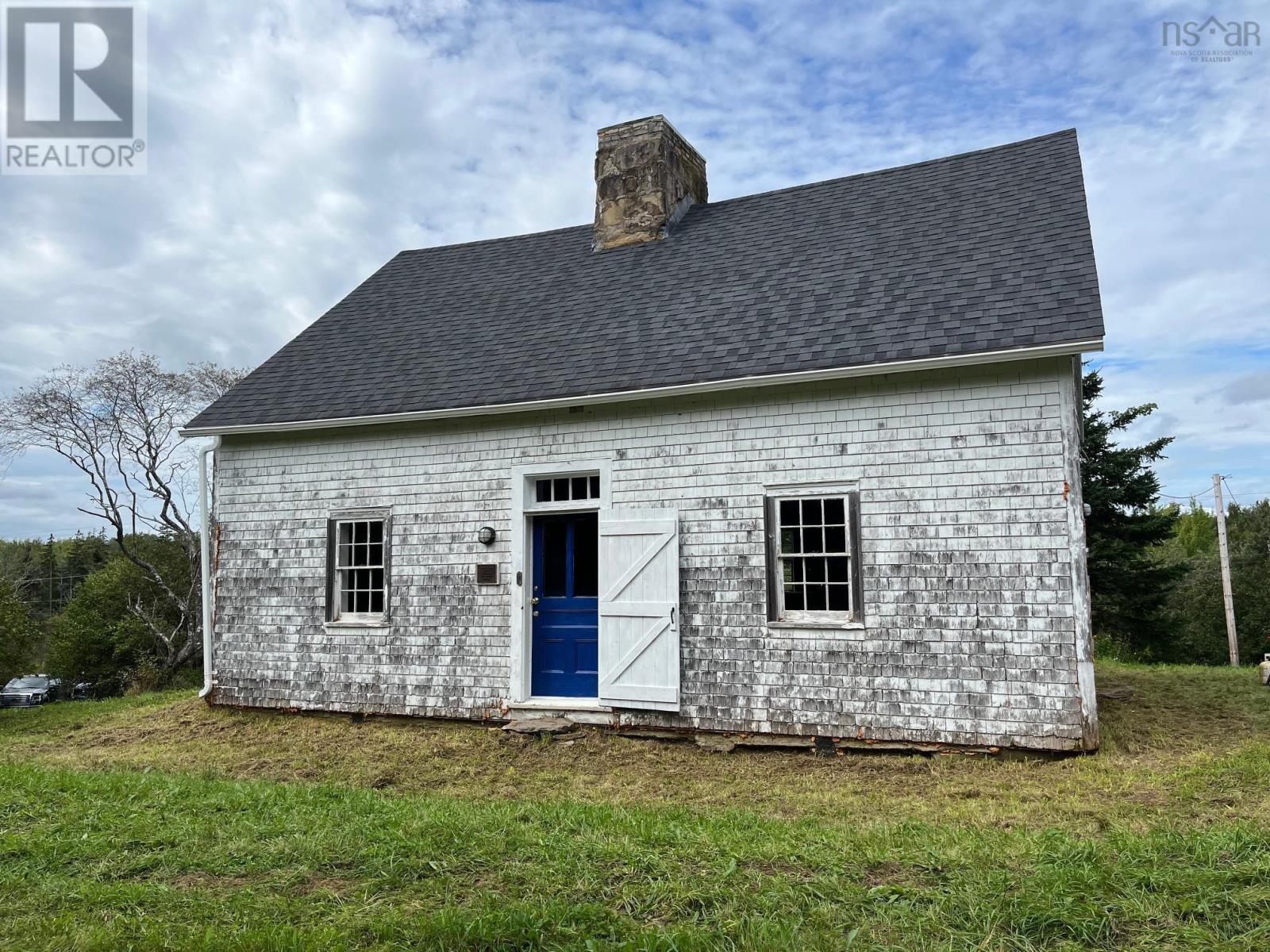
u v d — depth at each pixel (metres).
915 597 7.99
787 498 8.61
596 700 9.47
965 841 4.97
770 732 8.39
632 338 9.98
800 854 4.75
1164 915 3.78
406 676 10.09
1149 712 9.24
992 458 7.84
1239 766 6.50
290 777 8.05
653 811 6.15
